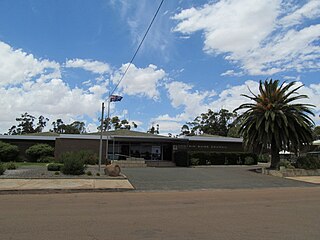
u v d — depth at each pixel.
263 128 26.62
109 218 8.56
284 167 25.16
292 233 7.07
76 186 16.39
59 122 92.44
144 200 12.48
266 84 27.03
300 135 27.11
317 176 24.81
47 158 36.44
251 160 36.81
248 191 16.72
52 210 9.78
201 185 18.94
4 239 6.31
